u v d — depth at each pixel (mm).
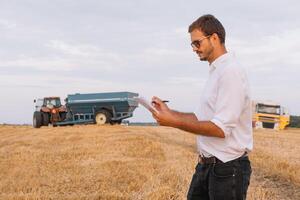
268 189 9008
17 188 9781
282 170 11062
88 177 10781
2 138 26266
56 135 23531
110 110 33656
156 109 3922
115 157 14383
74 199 8656
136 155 14961
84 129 26672
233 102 3838
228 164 3939
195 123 3836
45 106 34938
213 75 4023
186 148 17797
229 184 3934
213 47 4027
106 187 9672
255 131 29812
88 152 15727
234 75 3859
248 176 4020
